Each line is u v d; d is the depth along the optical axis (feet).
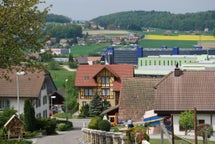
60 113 603.26
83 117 565.12
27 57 206.39
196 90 350.43
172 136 153.89
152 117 344.90
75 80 631.97
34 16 200.54
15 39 198.59
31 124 378.12
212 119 337.11
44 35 208.85
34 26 200.44
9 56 198.29
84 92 628.69
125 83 444.96
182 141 189.78
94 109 568.00
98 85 622.95
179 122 315.99
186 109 337.93
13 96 467.11
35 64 208.03
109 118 443.32
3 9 191.72
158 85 357.00
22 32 198.59
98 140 231.09
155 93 352.08
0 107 470.80
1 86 472.85
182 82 356.59
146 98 431.02
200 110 336.08
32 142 299.38
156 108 342.44
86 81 627.46
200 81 356.59
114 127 363.97
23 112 422.82
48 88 524.11
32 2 197.77
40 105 485.97
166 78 360.89
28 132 364.79
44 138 337.11
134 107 424.87
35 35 202.39
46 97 511.40
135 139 167.73
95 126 328.49
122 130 301.22
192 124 309.01
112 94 619.26
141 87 440.45
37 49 204.44
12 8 195.62
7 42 196.03
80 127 457.27
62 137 339.57
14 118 334.44
